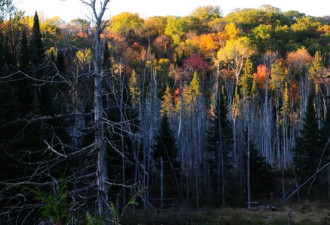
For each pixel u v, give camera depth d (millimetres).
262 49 62875
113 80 10109
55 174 9344
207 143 34656
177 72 43062
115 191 14602
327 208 26141
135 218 16312
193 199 30406
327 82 46250
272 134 53719
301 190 30312
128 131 9031
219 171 32344
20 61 20938
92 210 7973
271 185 32906
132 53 29250
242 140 33938
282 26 83438
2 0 24375
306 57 56625
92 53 8492
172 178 30625
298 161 30141
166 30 72250
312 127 30609
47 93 16156
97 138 8086
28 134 12539
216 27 77938
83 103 8953
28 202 9961
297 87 53469
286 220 24203
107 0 8062
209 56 60625
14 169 12031
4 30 24719
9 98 14008
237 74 50156
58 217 4797
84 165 8430
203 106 35375
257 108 49250
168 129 30250
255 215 26094
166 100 38844
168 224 22219
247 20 85250
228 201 30891
